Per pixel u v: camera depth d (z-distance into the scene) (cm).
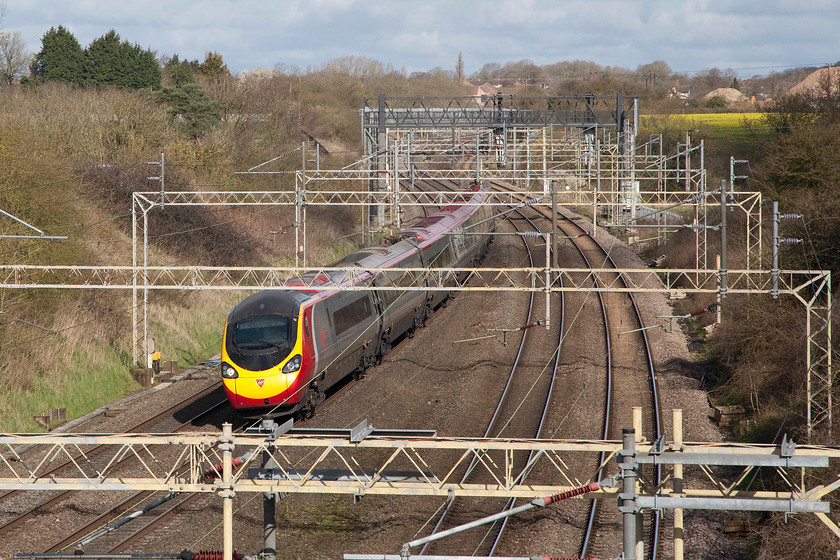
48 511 5128
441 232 11425
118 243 11125
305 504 5269
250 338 6625
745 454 3406
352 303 7831
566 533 4866
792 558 4434
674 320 10731
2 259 8269
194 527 4906
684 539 4825
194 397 7900
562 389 7856
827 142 11250
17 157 9356
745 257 10256
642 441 3700
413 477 3866
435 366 8700
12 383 7256
